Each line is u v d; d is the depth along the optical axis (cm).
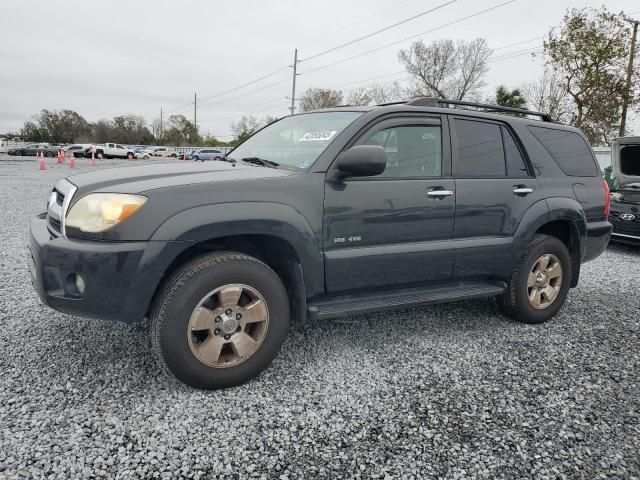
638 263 665
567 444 229
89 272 237
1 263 510
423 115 340
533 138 397
